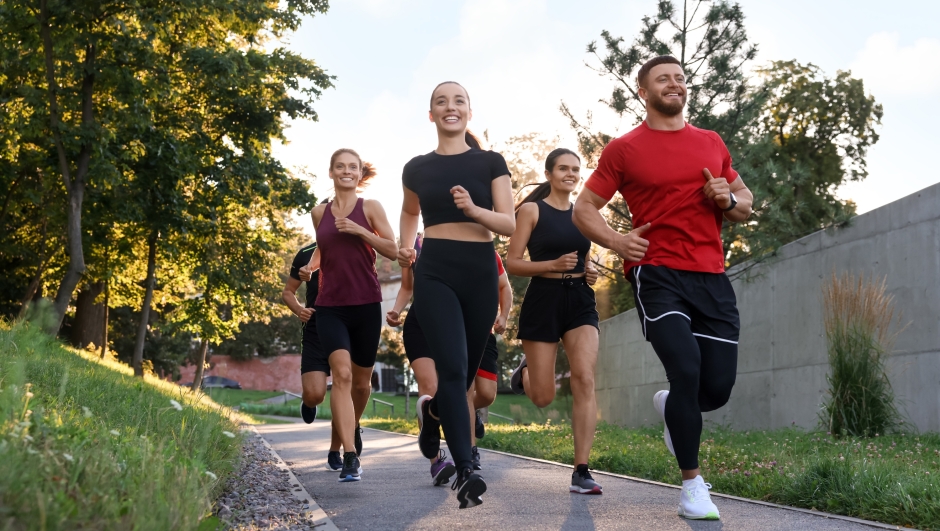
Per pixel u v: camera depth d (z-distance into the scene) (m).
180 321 26.06
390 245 5.45
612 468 6.50
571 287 5.11
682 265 3.83
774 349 13.34
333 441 6.50
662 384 17.92
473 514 3.90
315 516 3.72
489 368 6.40
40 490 2.03
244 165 21.67
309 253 6.53
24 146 19.97
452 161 4.03
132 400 5.87
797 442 8.56
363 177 6.14
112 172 17.92
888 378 10.04
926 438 8.62
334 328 5.59
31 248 23.80
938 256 9.75
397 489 5.02
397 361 32.94
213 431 5.08
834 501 4.04
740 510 4.05
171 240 22.50
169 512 2.25
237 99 21.36
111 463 2.57
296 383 65.38
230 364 64.25
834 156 32.16
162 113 21.08
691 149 3.93
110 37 17.89
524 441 9.52
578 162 5.24
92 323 26.42
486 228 3.87
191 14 19.22
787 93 32.72
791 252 12.89
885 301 9.52
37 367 5.51
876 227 10.92
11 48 17.86
